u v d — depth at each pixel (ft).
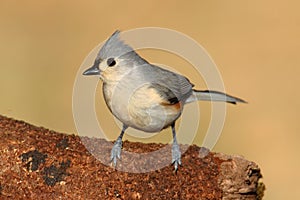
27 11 57.62
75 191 24.48
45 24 56.95
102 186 24.57
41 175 24.68
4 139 25.35
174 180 25.20
